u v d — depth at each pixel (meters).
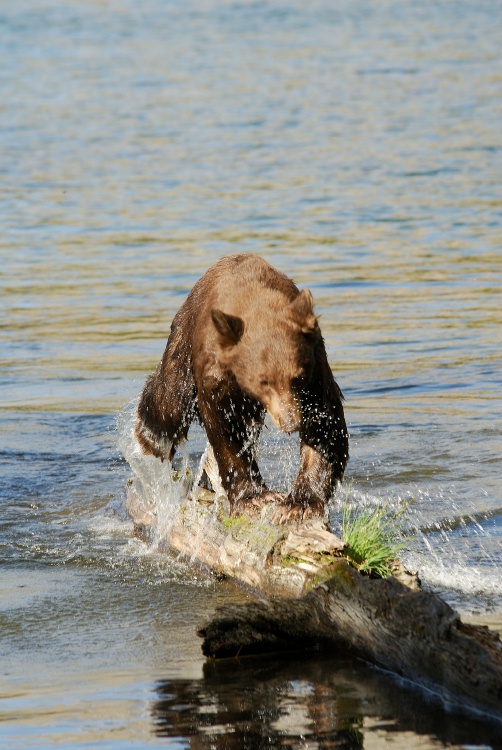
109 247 53.16
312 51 130.12
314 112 91.62
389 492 23.89
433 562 19.98
